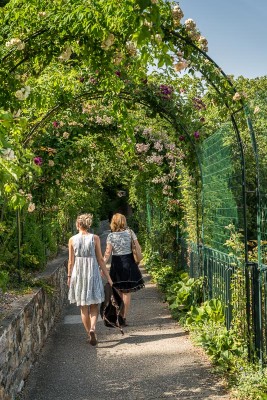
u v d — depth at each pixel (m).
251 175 8.00
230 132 7.91
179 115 8.06
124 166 11.67
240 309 5.33
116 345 6.57
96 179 14.34
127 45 5.13
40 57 5.34
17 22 4.97
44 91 6.73
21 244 8.37
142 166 10.37
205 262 7.61
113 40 4.82
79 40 5.09
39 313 6.45
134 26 3.96
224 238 6.70
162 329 7.26
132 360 5.82
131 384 5.03
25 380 5.23
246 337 5.12
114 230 7.61
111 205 32.22
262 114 5.84
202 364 5.48
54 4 4.89
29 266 8.49
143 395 4.71
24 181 7.38
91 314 6.75
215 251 6.88
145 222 19.17
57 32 5.07
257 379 4.48
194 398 4.55
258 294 4.91
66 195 13.08
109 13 4.32
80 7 4.57
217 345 5.43
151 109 8.18
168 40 5.67
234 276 5.43
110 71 5.34
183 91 8.10
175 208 10.00
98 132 9.76
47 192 9.84
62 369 5.65
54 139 9.52
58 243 12.32
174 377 5.13
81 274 6.70
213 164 7.30
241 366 4.86
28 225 8.62
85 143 9.93
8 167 3.43
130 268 7.54
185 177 8.63
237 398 4.45
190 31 5.62
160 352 6.05
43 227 10.04
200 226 8.05
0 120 3.59
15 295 6.11
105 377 5.30
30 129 8.37
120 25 4.36
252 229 8.16
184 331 6.95
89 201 16.66
